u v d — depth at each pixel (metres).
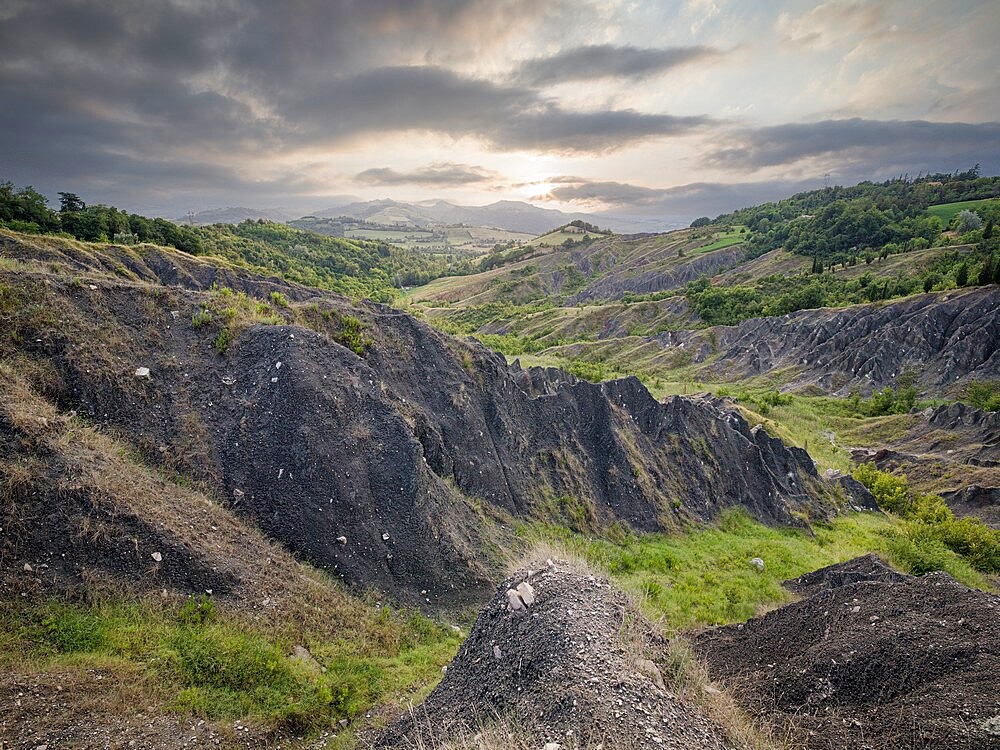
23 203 54.62
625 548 20.69
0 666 9.25
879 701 9.45
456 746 7.87
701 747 7.49
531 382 26.17
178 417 15.94
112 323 16.97
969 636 10.15
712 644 13.12
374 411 17.61
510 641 9.63
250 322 19.06
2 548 10.64
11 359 14.55
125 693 9.50
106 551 11.44
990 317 63.31
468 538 17.23
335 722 10.48
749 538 24.14
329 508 15.29
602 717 7.43
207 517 13.73
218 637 11.13
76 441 13.19
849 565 18.42
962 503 37.09
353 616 13.40
